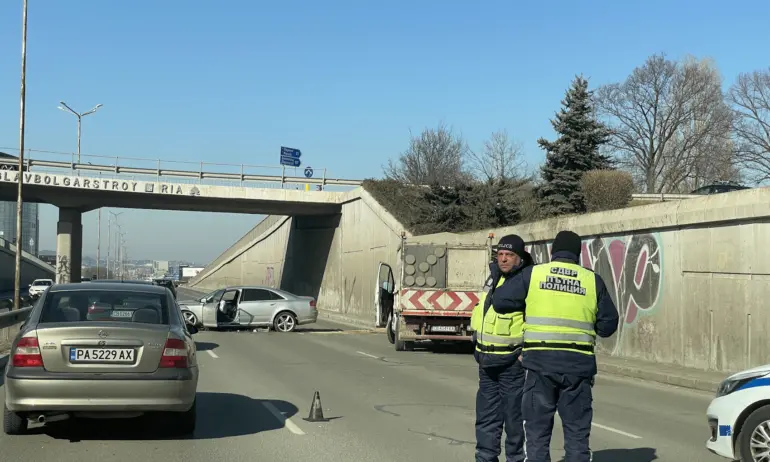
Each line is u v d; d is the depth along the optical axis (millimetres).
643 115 57312
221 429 8828
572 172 32969
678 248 16562
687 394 13141
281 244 64875
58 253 49406
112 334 7516
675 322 16609
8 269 77938
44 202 48875
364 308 41125
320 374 14445
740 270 14594
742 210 14305
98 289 8492
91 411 7422
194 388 7938
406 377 14234
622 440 8648
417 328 19875
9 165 42781
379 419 9641
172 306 8547
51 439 8070
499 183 35188
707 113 55719
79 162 43219
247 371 14664
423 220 34812
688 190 57969
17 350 7418
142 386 7469
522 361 5734
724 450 6973
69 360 7402
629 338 18406
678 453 7949
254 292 26531
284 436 8445
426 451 7762
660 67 56344
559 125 34219
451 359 18203
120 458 7266
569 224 21219
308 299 26984
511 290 5863
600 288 5641
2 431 8461
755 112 51469
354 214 44500
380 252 38656
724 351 15016
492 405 6555
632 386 14219
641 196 35281
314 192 46375
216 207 49844
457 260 20500
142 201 47656
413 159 64750
